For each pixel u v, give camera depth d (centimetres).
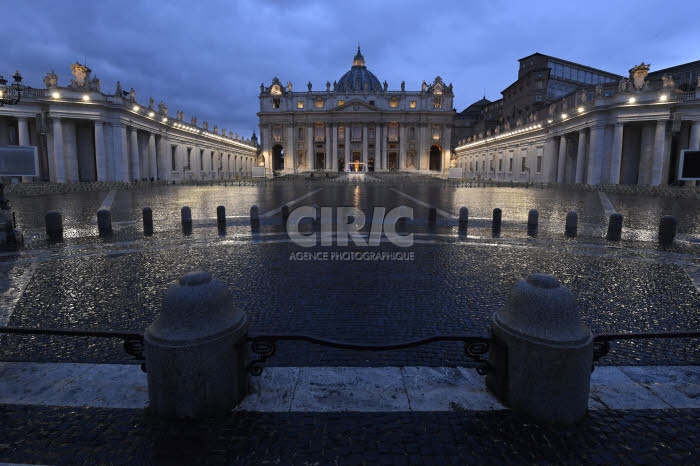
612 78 7569
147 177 5638
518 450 307
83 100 4425
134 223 1658
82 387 395
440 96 10081
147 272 871
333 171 9762
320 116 10044
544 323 337
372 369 433
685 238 1345
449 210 2256
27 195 3275
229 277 828
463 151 9819
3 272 870
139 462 293
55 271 878
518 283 369
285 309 635
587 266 941
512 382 354
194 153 7362
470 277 834
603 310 642
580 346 327
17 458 296
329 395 381
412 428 333
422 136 10062
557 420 335
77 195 3384
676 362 459
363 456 301
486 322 583
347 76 11488
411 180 6775
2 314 616
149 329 347
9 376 417
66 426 334
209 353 338
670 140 4003
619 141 4009
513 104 7819
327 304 659
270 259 1002
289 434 325
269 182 6053
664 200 2962
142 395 382
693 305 666
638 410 359
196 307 341
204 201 2767
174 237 1330
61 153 4469
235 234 1393
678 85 4788
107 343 507
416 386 397
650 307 657
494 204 2619
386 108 10138
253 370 387
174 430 330
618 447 311
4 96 1352
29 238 1302
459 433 326
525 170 6172
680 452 306
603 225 1642
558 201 2862
